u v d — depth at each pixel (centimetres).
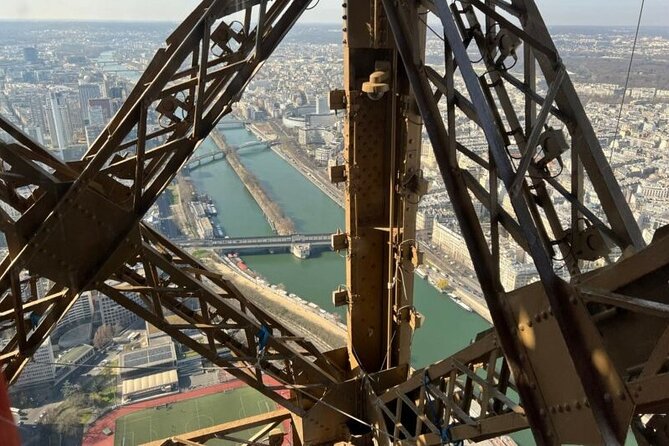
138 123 348
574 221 308
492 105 322
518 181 243
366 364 575
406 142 465
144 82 398
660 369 219
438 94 341
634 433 274
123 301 403
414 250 488
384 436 519
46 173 340
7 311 375
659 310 203
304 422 538
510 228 269
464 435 387
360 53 460
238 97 387
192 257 477
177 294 420
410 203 484
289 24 378
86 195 353
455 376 393
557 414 256
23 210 366
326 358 556
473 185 301
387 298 546
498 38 305
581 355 235
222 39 385
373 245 532
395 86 457
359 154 493
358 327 561
